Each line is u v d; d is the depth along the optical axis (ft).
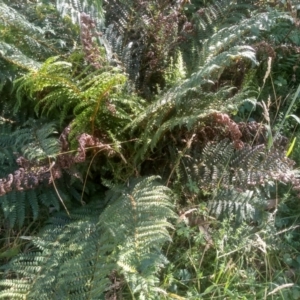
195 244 7.32
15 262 6.84
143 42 8.53
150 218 6.45
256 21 7.48
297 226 7.46
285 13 7.91
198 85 6.55
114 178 7.63
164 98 6.83
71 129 7.14
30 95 6.89
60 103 7.39
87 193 7.79
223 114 6.91
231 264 7.22
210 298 6.95
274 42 8.90
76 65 7.43
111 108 7.06
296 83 9.36
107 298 6.88
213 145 7.61
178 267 7.27
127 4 8.63
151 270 6.03
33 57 7.79
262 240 7.18
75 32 8.20
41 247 6.94
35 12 8.48
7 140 7.66
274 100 9.05
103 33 8.43
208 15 8.83
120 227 6.40
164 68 8.32
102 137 7.58
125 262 5.95
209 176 7.48
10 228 7.55
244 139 8.14
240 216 7.27
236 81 8.57
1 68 7.43
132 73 8.15
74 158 6.76
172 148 7.77
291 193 8.07
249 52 6.64
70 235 7.09
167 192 7.56
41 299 6.33
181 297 6.77
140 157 7.50
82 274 6.33
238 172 7.36
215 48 7.50
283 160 7.26
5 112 8.04
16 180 6.66
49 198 7.35
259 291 7.11
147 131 7.17
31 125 7.63
